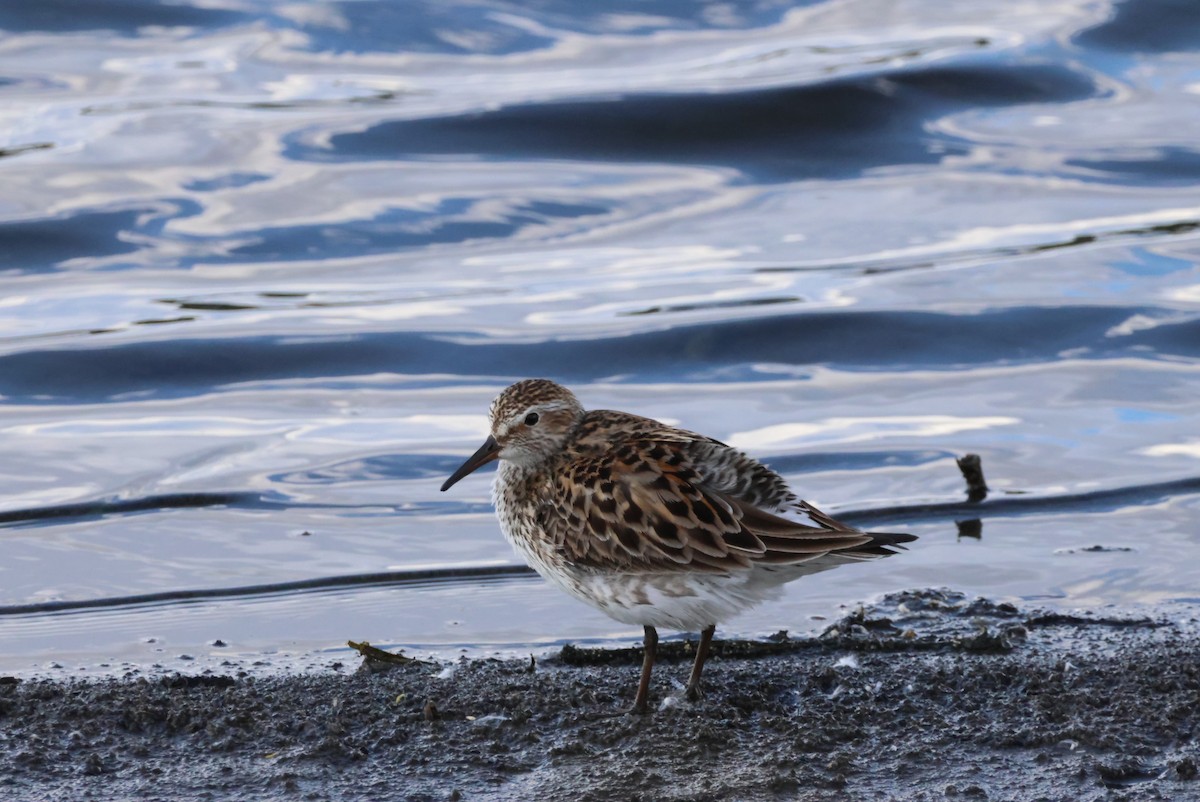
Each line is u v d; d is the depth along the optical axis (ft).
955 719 27.96
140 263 57.21
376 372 50.29
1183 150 66.74
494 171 66.44
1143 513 39.42
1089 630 32.45
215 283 56.03
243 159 65.21
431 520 39.99
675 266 57.82
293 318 53.21
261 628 33.47
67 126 66.85
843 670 30.32
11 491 41.24
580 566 29.09
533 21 80.69
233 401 48.14
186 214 60.75
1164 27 78.43
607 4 81.66
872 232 60.44
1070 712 28.07
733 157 68.28
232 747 26.96
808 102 70.54
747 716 28.27
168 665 31.14
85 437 45.16
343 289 55.77
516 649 32.24
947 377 49.39
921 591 34.65
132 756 26.58
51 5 77.46
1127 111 70.90
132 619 33.88
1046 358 50.42
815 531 26.61
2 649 32.04
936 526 39.04
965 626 32.68
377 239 59.88
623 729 27.48
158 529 39.09
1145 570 35.99
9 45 75.15
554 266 58.13
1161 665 30.17
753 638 32.42
